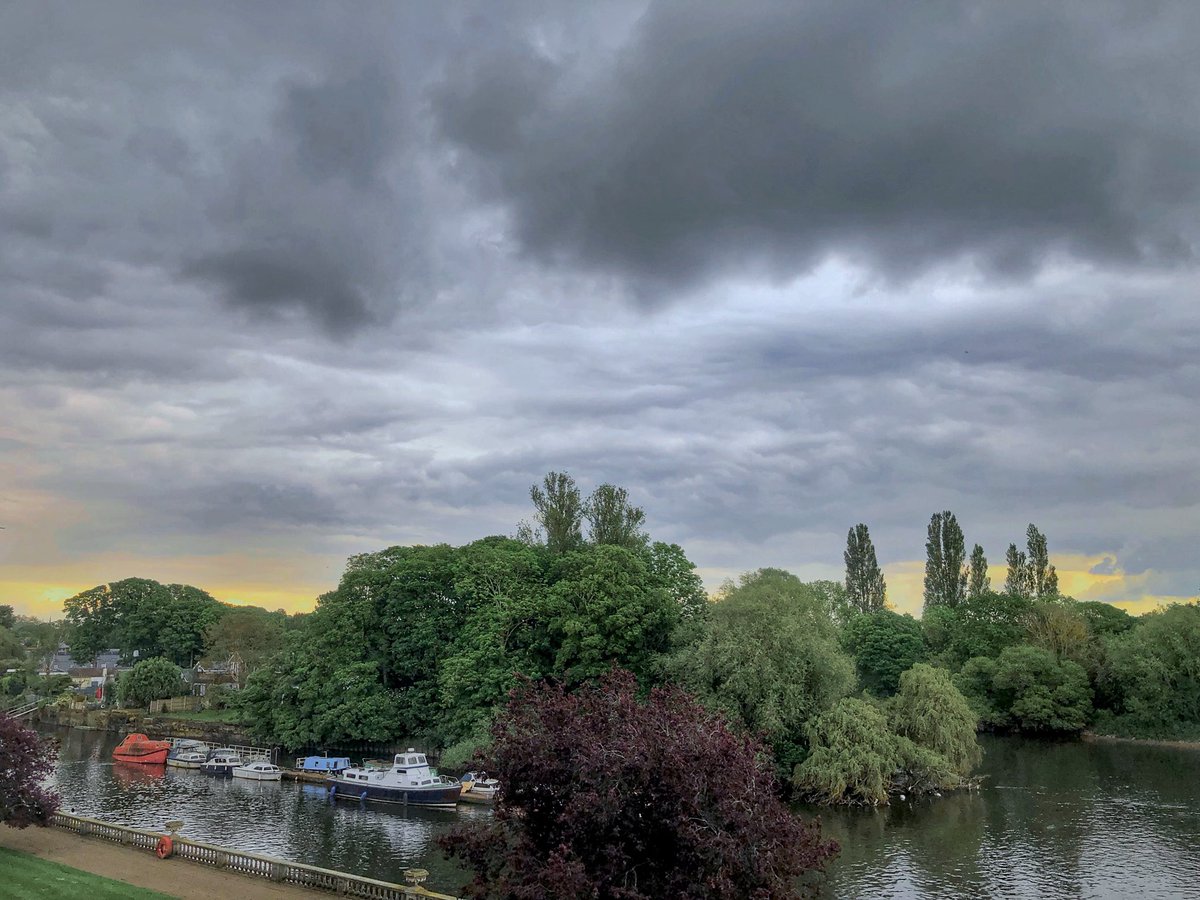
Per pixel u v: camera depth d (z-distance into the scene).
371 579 102.25
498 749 24.02
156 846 48.41
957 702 78.19
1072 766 89.38
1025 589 162.50
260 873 43.53
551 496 108.12
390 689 99.38
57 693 163.50
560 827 22.55
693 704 25.28
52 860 46.31
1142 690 112.00
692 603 90.38
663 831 21.59
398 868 52.72
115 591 195.88
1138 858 53.16
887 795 69.25
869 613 161.12
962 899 45.78
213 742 115.31
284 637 132.75
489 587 95.25
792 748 71.94
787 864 21.23
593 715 23.92
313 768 91.69
